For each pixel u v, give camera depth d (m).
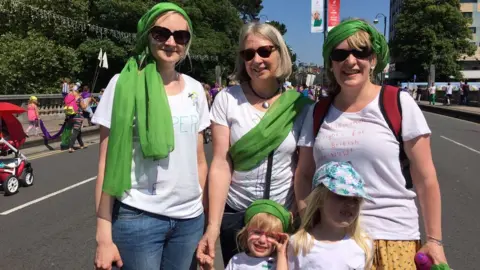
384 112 2.26
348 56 2.28
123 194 2.25
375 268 2.28
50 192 7.46
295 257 2.41
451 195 6.96
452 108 28.95
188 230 2.44
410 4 60.31
